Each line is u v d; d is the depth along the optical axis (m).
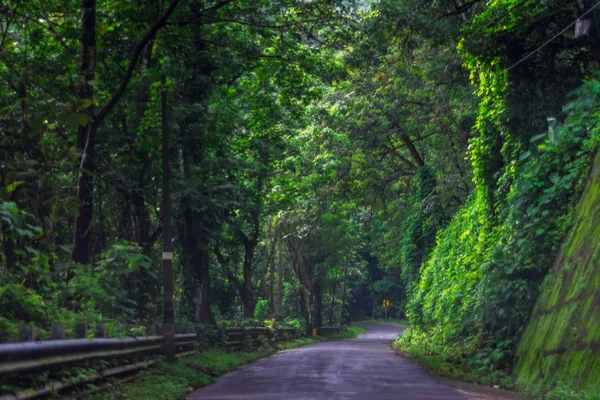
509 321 17.97
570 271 15.08
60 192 13.24
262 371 19.75
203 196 24.12
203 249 26.03
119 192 22.19
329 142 40.00
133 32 18.77
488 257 20.92
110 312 15.38
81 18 16.25
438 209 41.12
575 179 17.80
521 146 20.89
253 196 27.61
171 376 14.74
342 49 22.16
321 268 60.62
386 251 67.75
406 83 36.66
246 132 31.11
